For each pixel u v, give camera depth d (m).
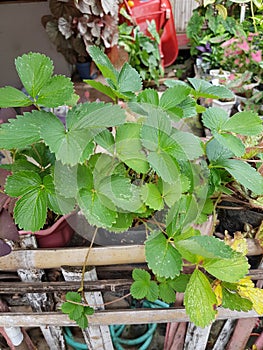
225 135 0.41
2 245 0.46
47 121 0.35
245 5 1.15
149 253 0.38
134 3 1.32
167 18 1.38
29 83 0.38
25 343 0.69
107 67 0.41
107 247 0.50
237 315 0.58
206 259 0.41
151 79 1.37
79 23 1.11
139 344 0.77
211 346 0.74
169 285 0.47
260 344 0.72
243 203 0.53
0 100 0.37
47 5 1.18
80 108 0.37
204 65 1.27
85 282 0.53
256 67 1.08
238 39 1.11
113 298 0.63
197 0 1.24
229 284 0.47
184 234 0.40
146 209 0.42
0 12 1.18
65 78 0.38
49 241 0.52
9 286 0.54
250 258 0.55
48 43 1.25
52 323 0.59
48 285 0.53
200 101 1.10
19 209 0.38
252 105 1.02
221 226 0.55
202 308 0.40
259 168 0.51
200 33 1.36
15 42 1.24
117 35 1.18
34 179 0.40
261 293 0.48
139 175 0.45
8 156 0.56
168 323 0.64
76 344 0.74
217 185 0.46
